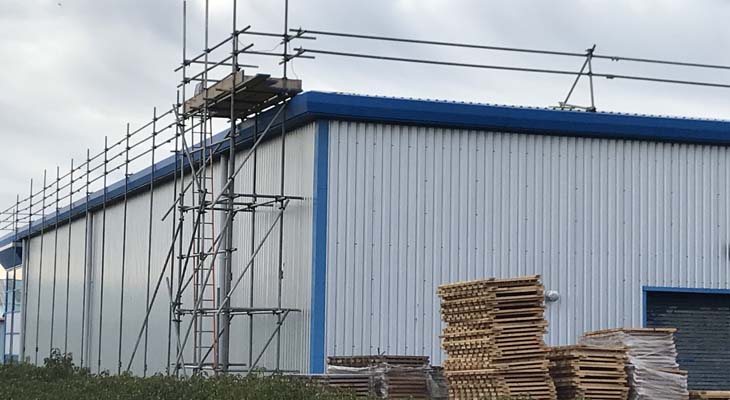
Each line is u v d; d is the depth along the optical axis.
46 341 62.53
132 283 48.69
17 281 79.81
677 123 36.53
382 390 30.52
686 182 36.97
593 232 36.00
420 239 34.47
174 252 43.81
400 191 34.38
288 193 35.25
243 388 27.41
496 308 28.16
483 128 35.22
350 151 33.97
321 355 33.25
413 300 34.28
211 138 37.66
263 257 36.50
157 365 45.16
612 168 36.34
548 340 35.28
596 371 28.19
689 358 36.56
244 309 34.69
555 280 35.53
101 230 53.88
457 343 28.91
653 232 36.53
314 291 33.38
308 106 33.41
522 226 35.41
